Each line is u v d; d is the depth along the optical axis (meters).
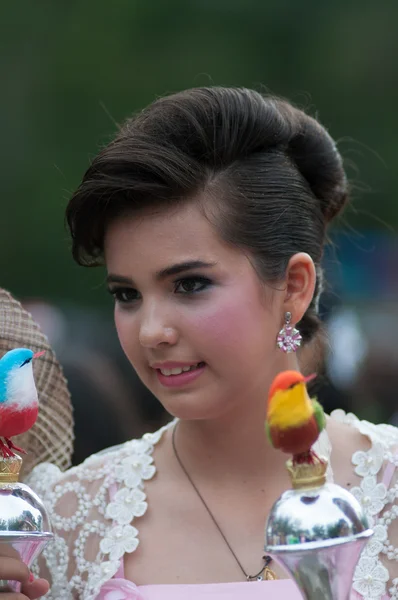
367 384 12.46
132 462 6.36
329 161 6.60
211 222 5.66
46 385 6.71
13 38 26.03
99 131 25.72
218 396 5.73
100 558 6.07
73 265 25.56
